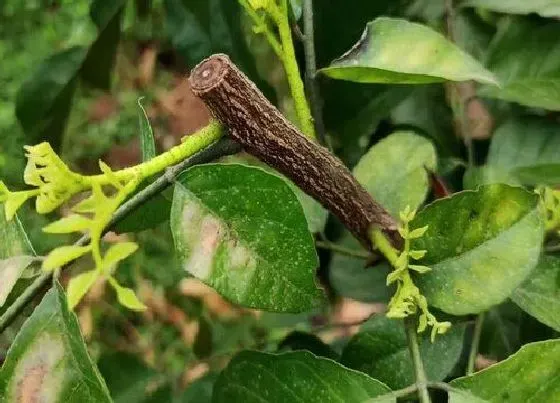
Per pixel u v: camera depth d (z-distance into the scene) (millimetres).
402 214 183
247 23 333
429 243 188
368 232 194
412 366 203
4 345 269
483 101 292
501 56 257
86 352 159
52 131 300
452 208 186
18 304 171
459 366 237
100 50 297
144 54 648
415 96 287
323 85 263
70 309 148
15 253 178
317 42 259
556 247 214
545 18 256
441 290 186
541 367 173
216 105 167
